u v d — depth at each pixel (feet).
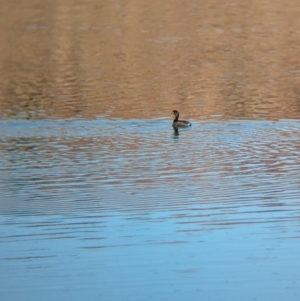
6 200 252.21
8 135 360.89
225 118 395.14
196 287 186.09
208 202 247.50
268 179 276.21
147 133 363.56
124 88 479.00
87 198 253.24
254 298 180.24
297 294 182.19
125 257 201.98
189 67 546.67
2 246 209.87
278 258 201.36
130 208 241.96
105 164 303.27
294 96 451.53
